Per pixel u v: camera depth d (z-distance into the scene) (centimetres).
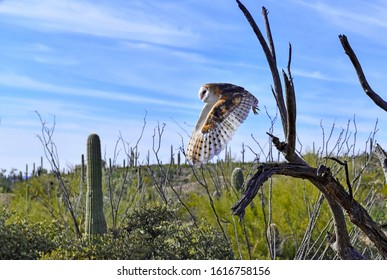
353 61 364
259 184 319
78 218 1101
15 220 912
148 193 1196
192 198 1209
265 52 394
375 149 425
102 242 802
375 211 965
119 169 1376
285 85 346
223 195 1166
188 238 797
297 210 1002
